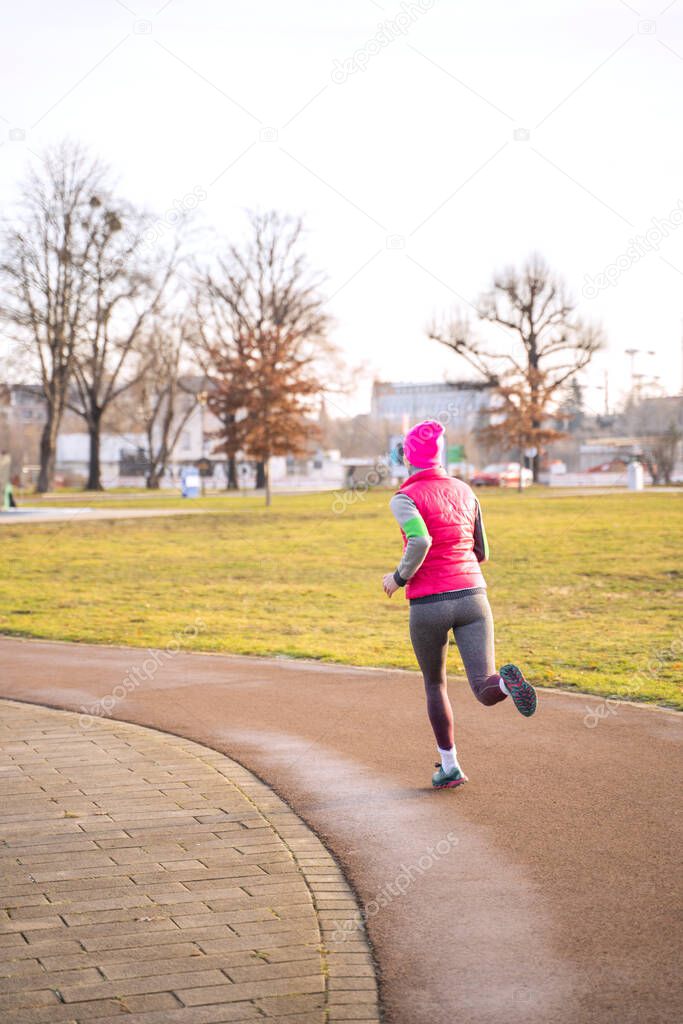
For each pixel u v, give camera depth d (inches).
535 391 2272.4
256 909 168.7
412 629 233.3
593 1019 132.4
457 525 232.7
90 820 215.2
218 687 359.6
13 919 163.9
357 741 281.4
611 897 171.9
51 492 2422.5
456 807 222.4
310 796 231.9
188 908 168.9
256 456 1712.6
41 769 255.0
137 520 1321.4
